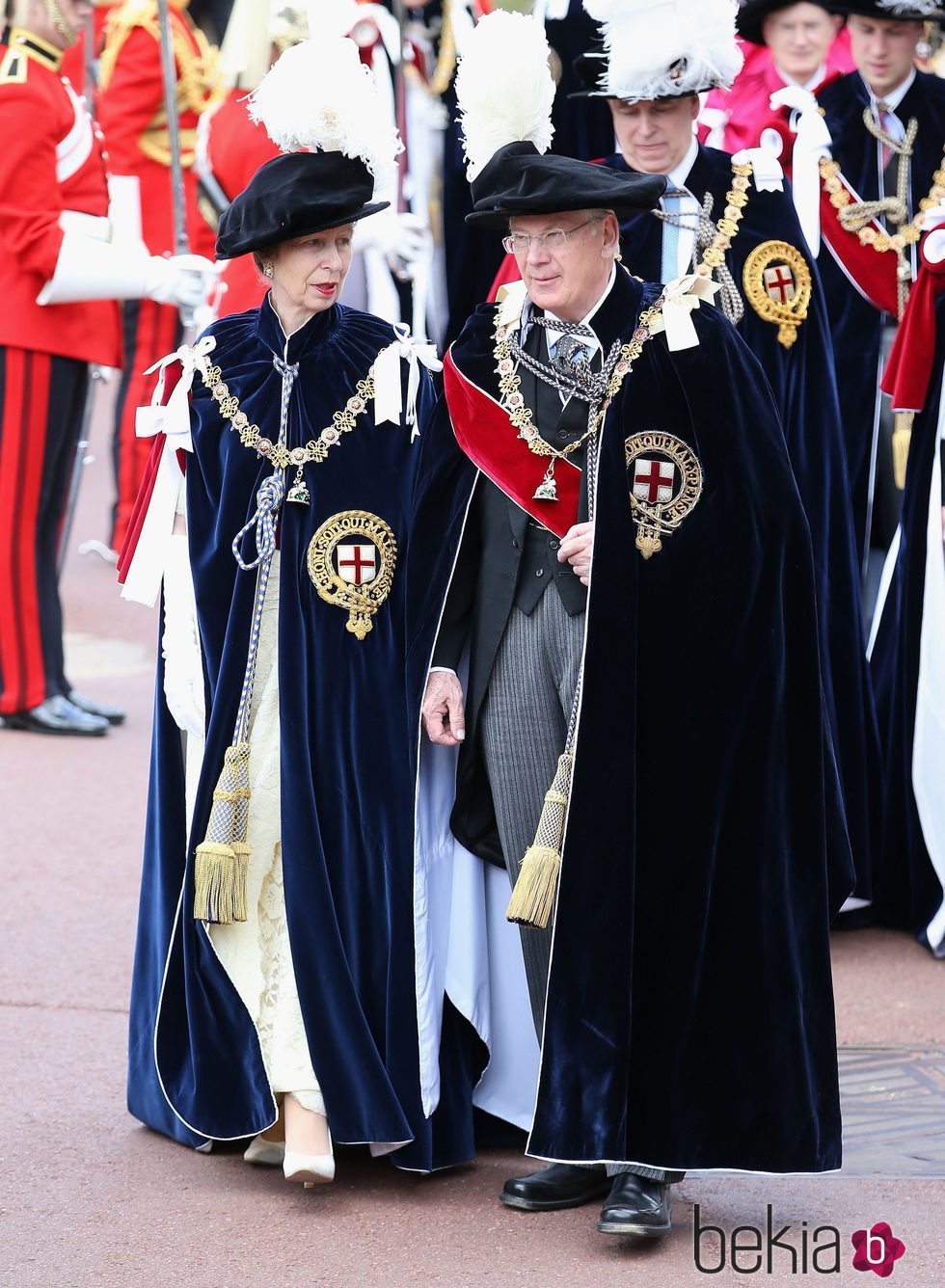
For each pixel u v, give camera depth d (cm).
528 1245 1524
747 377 1557
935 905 2217
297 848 1594
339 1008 1583
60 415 2945
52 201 2823
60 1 2817
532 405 1561
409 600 1605
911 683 2228
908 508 2234
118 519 3756
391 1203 1602
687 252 2048
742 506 1526
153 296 2773
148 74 3434
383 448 1645
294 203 1553
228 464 1634
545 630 1556
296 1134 1584
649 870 1520
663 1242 1534
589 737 1502
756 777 1528
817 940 1553
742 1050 1524
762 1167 1520
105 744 2970
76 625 3722
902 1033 1964
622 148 2061
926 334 2169
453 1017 1670
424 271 2659
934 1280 1466
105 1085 1833
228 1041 1614
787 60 2509
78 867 2423
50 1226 1545
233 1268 1477
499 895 1680
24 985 2056
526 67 1523
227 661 1614
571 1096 1503
